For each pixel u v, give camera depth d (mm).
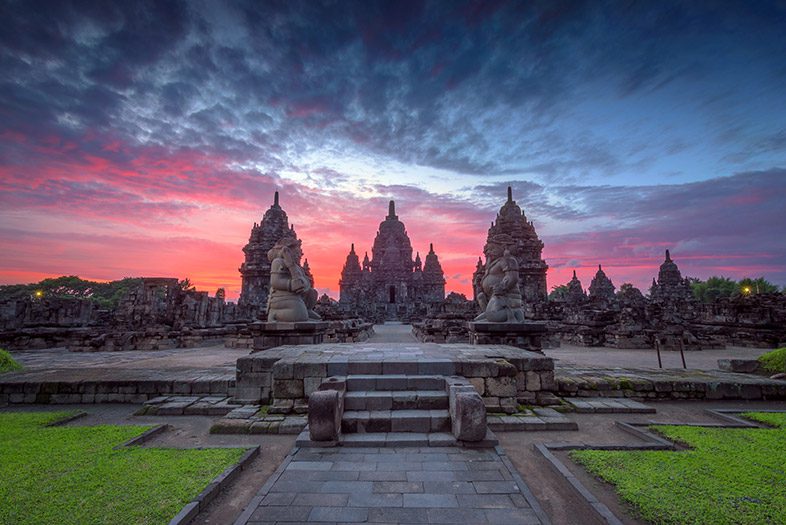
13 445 5969
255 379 8625
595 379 9461
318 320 14062
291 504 4344
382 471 5207
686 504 4121
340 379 7449
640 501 4188
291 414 7734
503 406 7777
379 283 78688
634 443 6207
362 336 25875
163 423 7559
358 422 6594
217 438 6773
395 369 7953
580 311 26328
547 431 7047
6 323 22172
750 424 7172
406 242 83375
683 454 5488
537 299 34812
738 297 28609
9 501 4223
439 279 80500
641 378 9578
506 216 36938
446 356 8805
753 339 22750
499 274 14195
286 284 12984
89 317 25828
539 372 8625
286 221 41656
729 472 4879
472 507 4293
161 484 4660
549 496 4625
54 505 4156
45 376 9945
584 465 5207
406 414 6738
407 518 4078
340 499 4461
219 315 27938
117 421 7930
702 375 10070
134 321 24344
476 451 5898
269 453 6039
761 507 4047
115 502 4223
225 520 4152
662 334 21375
